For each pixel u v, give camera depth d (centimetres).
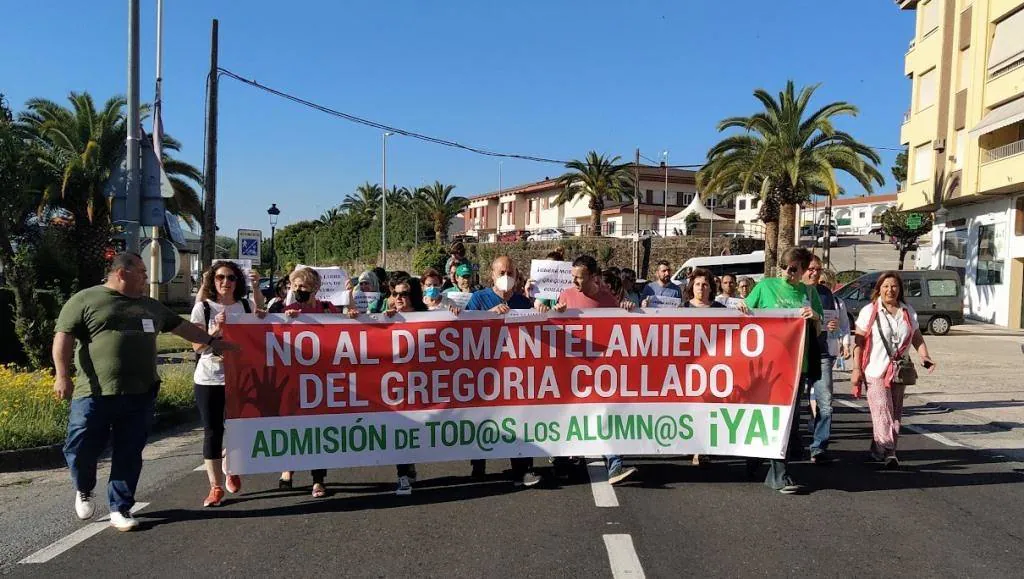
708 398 618
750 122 2908
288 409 583
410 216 5941
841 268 4997
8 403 801
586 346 614
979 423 914
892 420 686
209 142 1830
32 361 1113
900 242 4575
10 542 498
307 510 561
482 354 607
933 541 493
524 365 611
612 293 700
